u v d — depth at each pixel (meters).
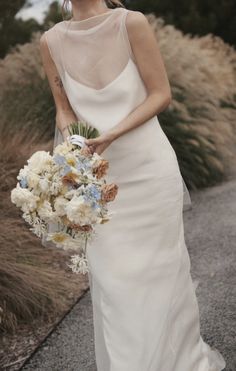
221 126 7.48
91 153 2.37
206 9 13.50
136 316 2.46
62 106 2.73
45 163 2.17
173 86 7.31
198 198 6.34
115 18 2.42
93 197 2.08
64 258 4.54
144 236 2.54
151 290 2.52
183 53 7.86
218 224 5.30
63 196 2.15
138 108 2.48
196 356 2.70
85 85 2.51
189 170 6.69
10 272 3.69
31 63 7.43
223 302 3.58
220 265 4.25
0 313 3.54
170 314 2.54
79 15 2.48
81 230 2.17
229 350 3.00
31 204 2.16
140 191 2.54
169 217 2.59
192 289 2.75
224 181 6.99
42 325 3.59
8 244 3.97
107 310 2.49
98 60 2.46
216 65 8.77
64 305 3.80
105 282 2.48
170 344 2.54
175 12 13.54
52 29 2.57
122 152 2.52
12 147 5.16
